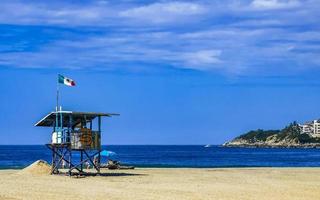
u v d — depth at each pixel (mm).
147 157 128625
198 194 28062
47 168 42781
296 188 32062
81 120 40969
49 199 24984
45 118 41094
